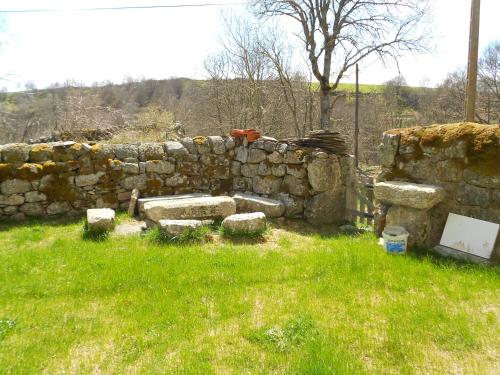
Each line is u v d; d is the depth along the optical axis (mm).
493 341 2869
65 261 4684
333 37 16141
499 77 18812
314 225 6668
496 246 4477
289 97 20516
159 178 7477
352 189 7035
